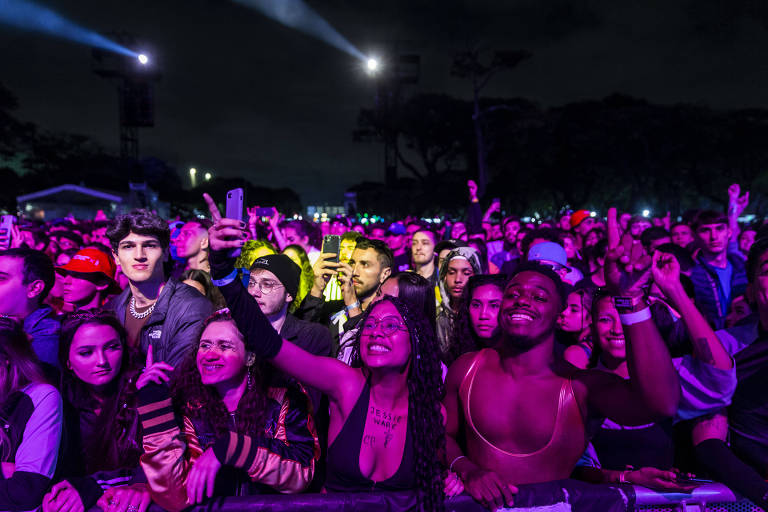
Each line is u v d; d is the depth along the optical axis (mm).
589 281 5828
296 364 2117
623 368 2795
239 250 1924
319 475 2436
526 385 2211
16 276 3057
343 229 12969
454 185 64188
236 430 2229
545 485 2092
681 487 2152
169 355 3217
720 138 45156
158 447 2104
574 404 2162
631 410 2008
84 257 4047
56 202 54969
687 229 6527
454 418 2436
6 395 2146
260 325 2021
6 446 2092
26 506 2049
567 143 50156
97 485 2119
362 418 2209
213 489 2158
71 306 4496
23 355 2215
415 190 67375
